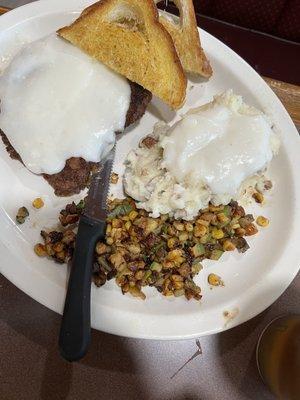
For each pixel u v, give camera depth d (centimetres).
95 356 28
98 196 28
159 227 29
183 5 31
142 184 30
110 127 29
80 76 29
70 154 29
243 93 34
